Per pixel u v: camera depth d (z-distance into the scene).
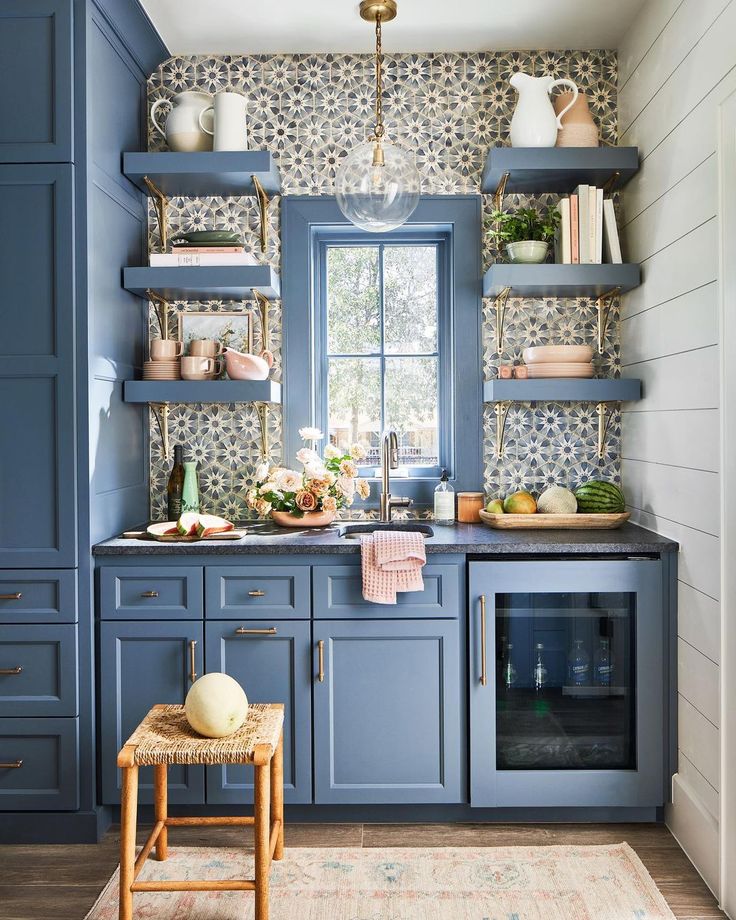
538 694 2.46
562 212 2.75
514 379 2.78
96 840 2.43
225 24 2.74
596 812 2.51
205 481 3.02
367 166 2.36
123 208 2.75
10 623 2.42
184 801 2.47
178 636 2.46
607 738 2.47
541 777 2.45
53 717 2.42
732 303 2.01
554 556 2.45
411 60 2.98
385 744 2.47
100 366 2.50
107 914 2.03
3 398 2.42
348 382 3.11
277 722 2.09
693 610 2.30
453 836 2.43
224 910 2.05
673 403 2.44
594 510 2.78
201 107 2.78
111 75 2.61
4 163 2.39
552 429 3.01
